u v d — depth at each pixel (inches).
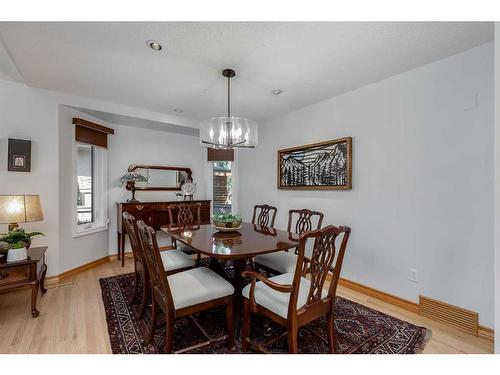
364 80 99.5
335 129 117.3
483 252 74.6
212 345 68.2
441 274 83.0
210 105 131.3
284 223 144.6
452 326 79.7
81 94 116.0
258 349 63.2
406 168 91.7
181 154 176.1
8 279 80.0
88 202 140.8
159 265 59.1
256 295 64.2
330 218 119.3
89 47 76.1
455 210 80.0
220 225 96.6
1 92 101.9
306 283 70.1
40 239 109.1
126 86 106.5
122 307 89.7
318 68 89.5
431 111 85.2
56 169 113.0
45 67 89.2
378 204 100.3
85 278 118.3
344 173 111.5
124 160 152.5
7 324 78.1
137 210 140.4
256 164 165.5
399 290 93.7
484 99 74.1
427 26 66.1
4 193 102.0
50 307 89.4
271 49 77.1
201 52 78.9
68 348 66.7
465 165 77.9
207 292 65.2
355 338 72.1
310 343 69.5
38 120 108.7
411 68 89.4
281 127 146.9
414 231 89.7
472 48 76.2
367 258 104.2
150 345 67.7
